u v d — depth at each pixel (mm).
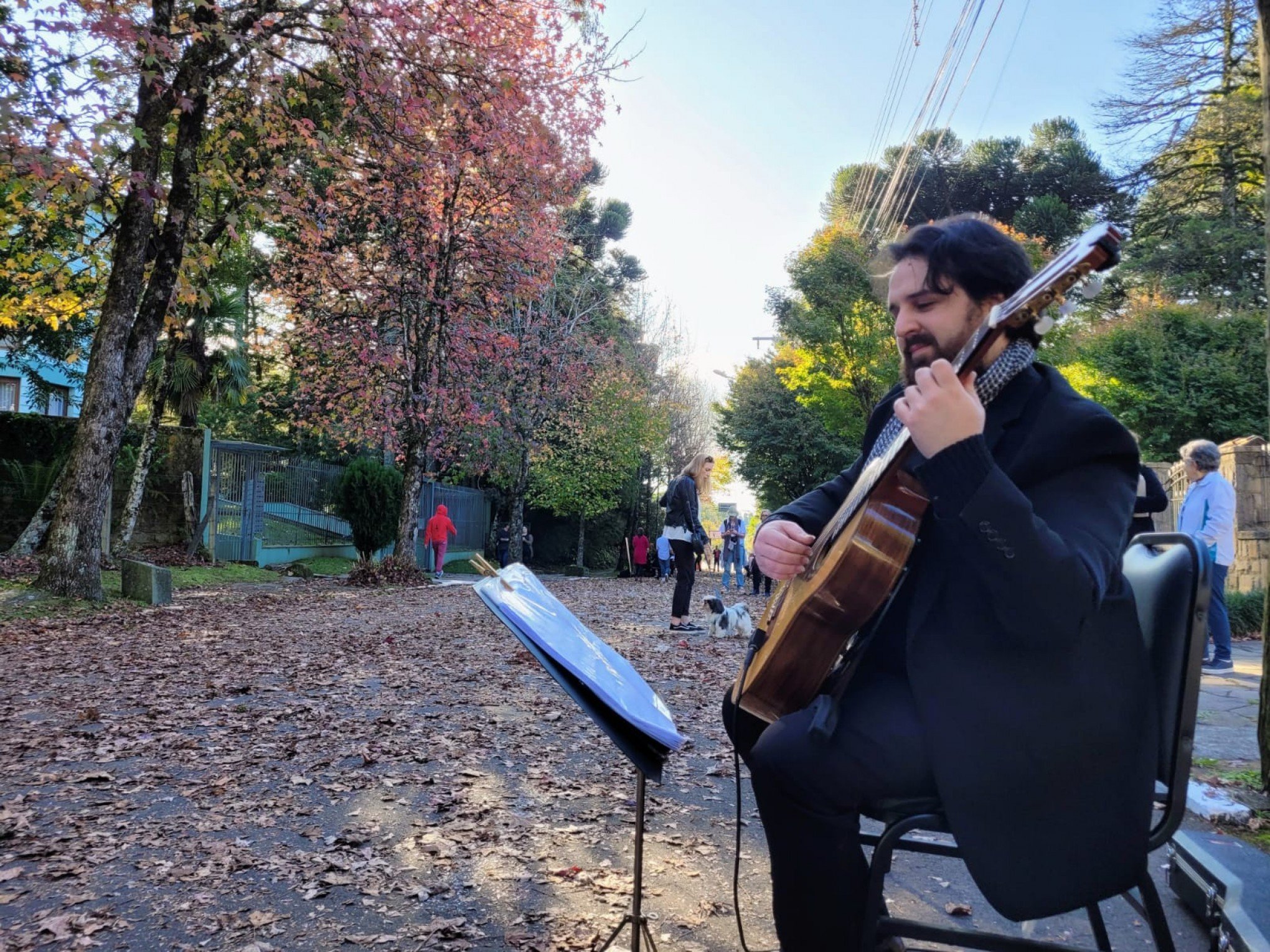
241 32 12484
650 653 9070
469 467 29875
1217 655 7992
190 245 13453
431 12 13758
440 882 3068
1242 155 27516
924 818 1461
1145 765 1415
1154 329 19234
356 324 20906
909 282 1603
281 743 5117
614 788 4305
